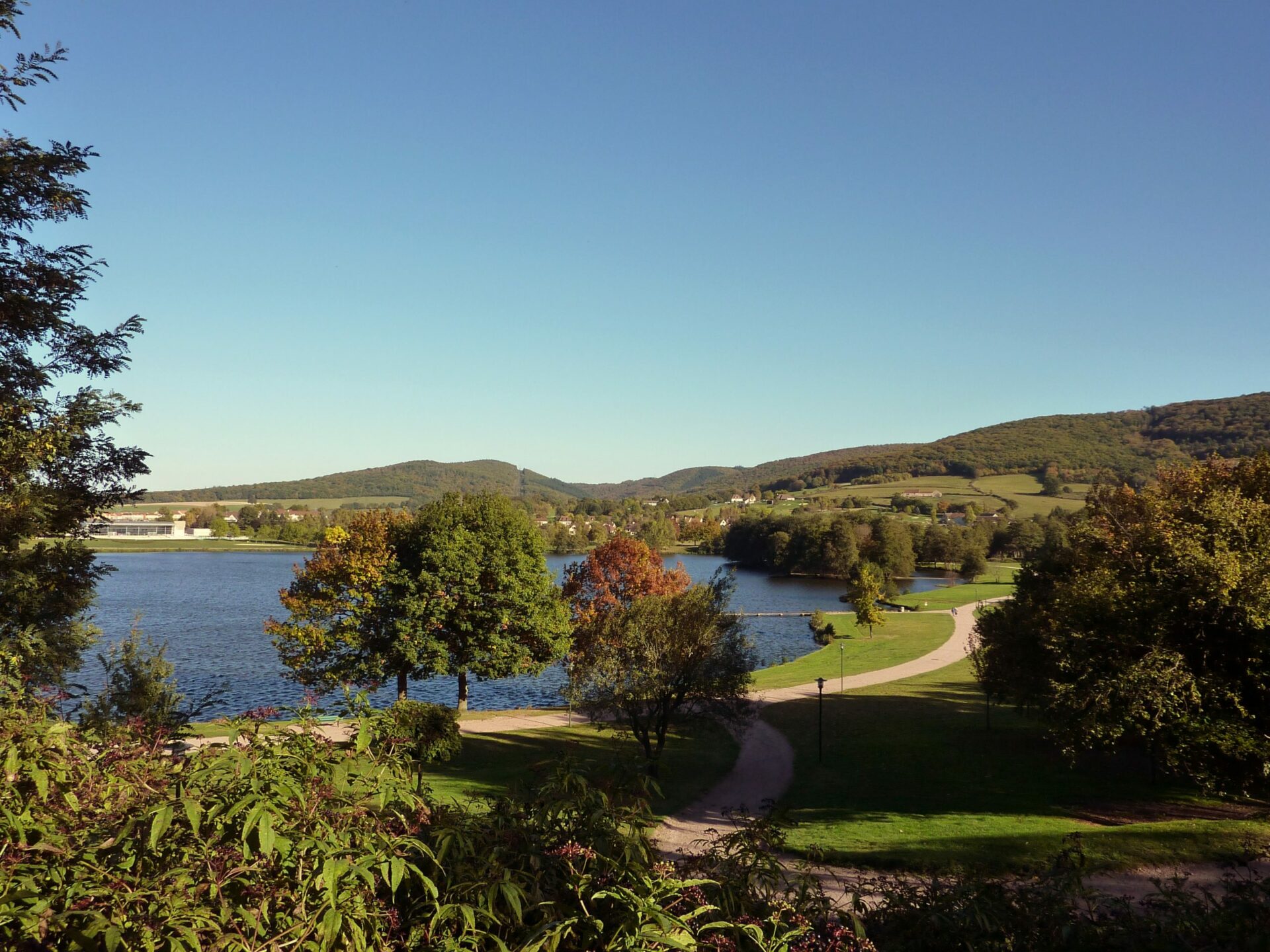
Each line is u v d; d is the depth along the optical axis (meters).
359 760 3.35
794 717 36.59
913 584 122.38
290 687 39.00
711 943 3.06
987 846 16.84
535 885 3.03
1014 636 28.02
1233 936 4.20
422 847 2.98
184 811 2.75
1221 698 18.47
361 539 33.62
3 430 11.51
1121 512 26.48
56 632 13.02
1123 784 23.44
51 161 11.62
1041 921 4.39
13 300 11.67
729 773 26.94
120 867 2.65
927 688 44.41
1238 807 20.36
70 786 3.23
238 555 156.88
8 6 10.85
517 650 34.28
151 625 60.72
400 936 2.93
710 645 26.23
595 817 3.47
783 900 3.64
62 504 12.73
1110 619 19.94
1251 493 22.77
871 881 4.84
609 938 2.91
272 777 2.96
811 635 70.75
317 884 2.74
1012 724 33.47
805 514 162.00
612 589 46.00
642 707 26.42
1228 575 17.70
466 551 33.41
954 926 4.16
